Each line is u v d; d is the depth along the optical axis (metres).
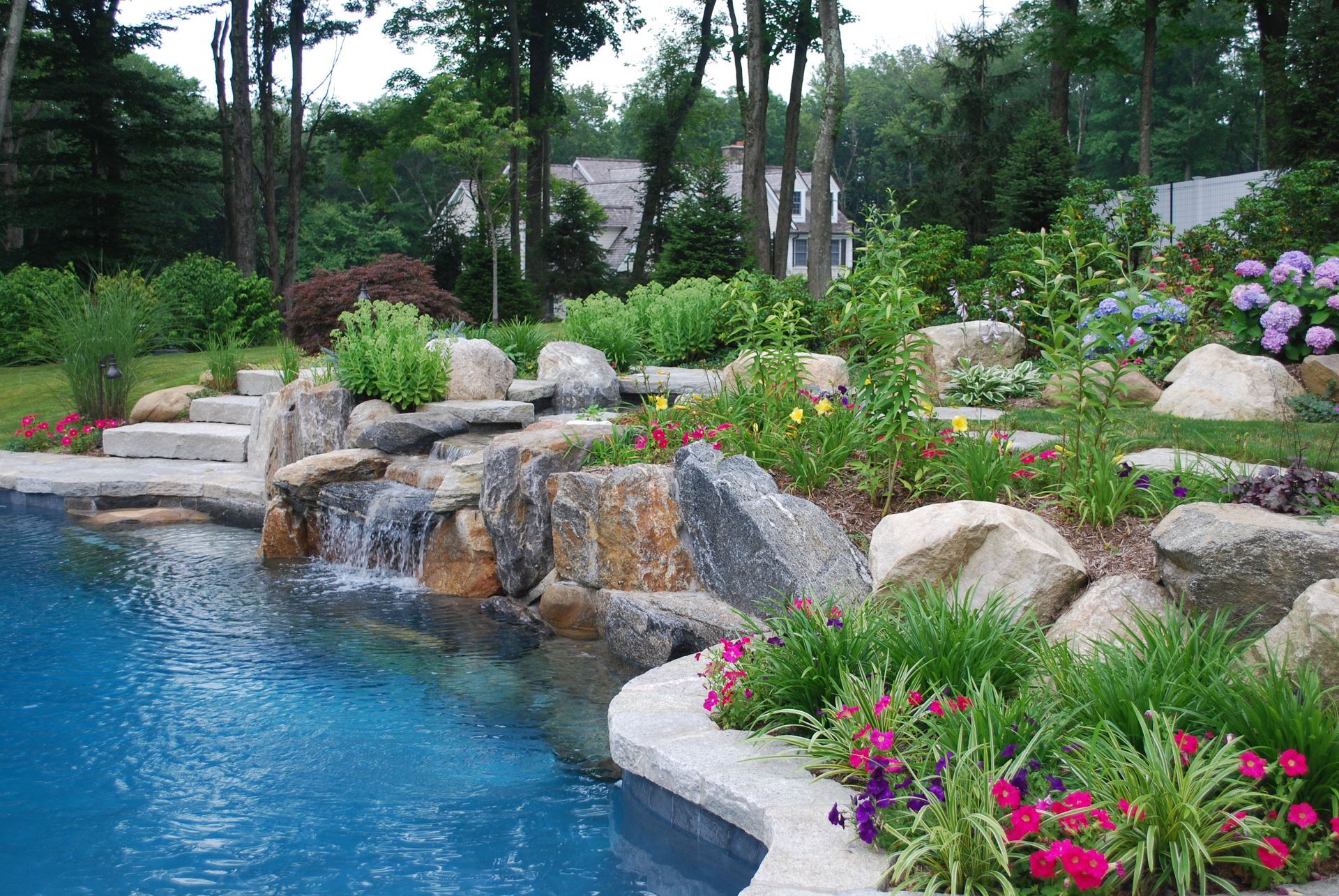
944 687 4.36
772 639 5.02
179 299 21.27
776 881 3.34
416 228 59.28
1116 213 14.89
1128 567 5.45
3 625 7.51
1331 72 20.22
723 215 23.72
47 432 14.34
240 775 5.07
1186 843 3.18
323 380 11.63
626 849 4.32
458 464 8.85
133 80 31.97
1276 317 10.49
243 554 9.86
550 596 7.62
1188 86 52.00
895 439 6.77
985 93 35.97
